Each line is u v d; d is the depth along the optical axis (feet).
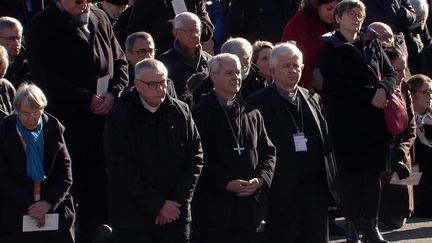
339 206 81.51
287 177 78.38
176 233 72.43
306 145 79.00
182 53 92.27
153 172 72.28
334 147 86.69
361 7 85.71
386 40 91.86
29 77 89.04
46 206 75.15
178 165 72.84
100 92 83.66
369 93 84.79
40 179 75.51
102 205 85.61
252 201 75.61
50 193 75.61
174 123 73.00
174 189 72.95
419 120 101.14
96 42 83.82
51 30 82.38
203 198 76.33
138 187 71.41
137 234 71.97
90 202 85.30
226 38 111.04
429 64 110.63
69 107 82.43
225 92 76.18
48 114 78.38
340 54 85.46
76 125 83.35
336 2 92.43
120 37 102.53
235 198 75.46
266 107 79.25
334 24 93.76
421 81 100.48
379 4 109.40
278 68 79.30
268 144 77.25
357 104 85.56
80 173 84.38
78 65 82.74
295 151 78.64
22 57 92.94
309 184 79.56
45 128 76.33
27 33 83.05
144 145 72.28
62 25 82.38
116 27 103.35
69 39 82.53
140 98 73.05
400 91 89.86
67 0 82.23
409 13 111.04
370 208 86.94
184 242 72.74
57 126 76.95
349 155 86.17
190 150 73.61
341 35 86.33
